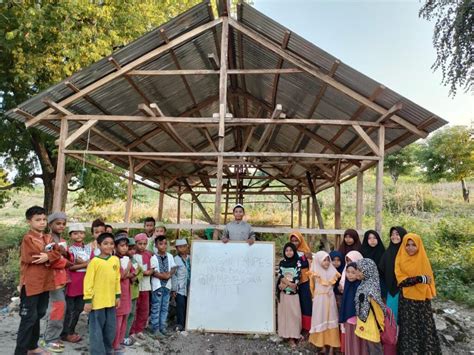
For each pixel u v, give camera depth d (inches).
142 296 192.5
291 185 553.3
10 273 356.2
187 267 221.9
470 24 400.5
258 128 389.1
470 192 969.5
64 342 179.3
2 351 167.2
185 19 221.9
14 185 509.0
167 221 666.2
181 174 473.1
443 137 911.7
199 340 196.5
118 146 314.7
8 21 367.6
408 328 161.0
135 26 425.7
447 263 391.9
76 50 366.6
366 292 156.4
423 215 742.5
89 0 388.8
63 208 512.4
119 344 169.2
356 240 199.0
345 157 236.5
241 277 215.8
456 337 212.7
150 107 229.1
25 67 386.6
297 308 194.4
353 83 223.1
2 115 430.0
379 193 228.7
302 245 215.8
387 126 232.7
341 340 176.7
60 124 253.1
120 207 780.6
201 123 264.4
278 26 214.8
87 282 148.6
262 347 191.6
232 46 265.1
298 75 246.2
